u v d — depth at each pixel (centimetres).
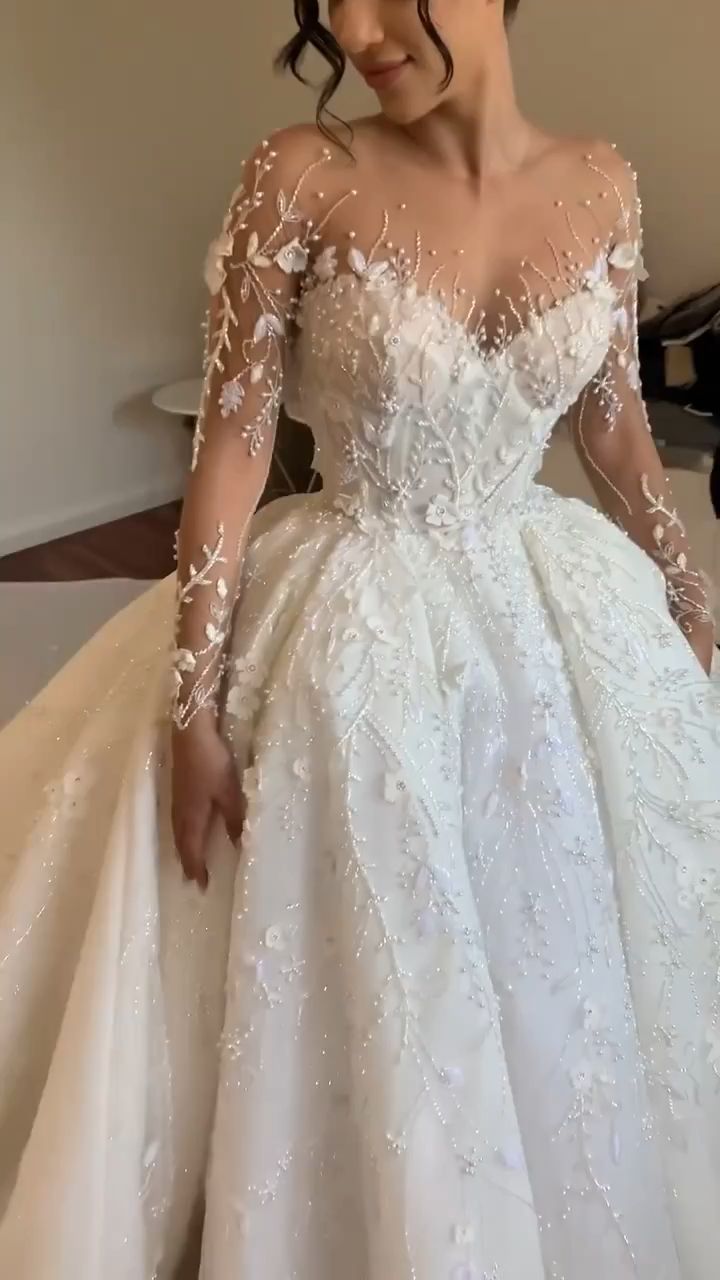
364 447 107
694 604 133
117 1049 104
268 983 103
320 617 106
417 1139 97
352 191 101
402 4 93
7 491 339
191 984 111
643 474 129
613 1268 108
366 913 99
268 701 106
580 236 109
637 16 280
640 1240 110
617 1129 108
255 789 103
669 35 276
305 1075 105
